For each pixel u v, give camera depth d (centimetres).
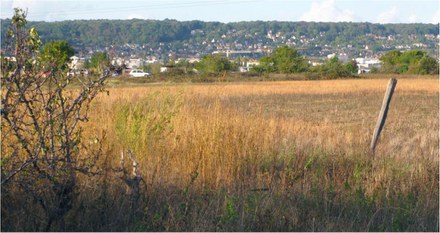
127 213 822
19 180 771
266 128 1280
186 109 1294
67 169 790
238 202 873
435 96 4275
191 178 948
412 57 10919
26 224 775
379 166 1133
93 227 801
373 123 2047
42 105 796
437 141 1425
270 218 830
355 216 880
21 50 778
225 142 1112
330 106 3338
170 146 1105
